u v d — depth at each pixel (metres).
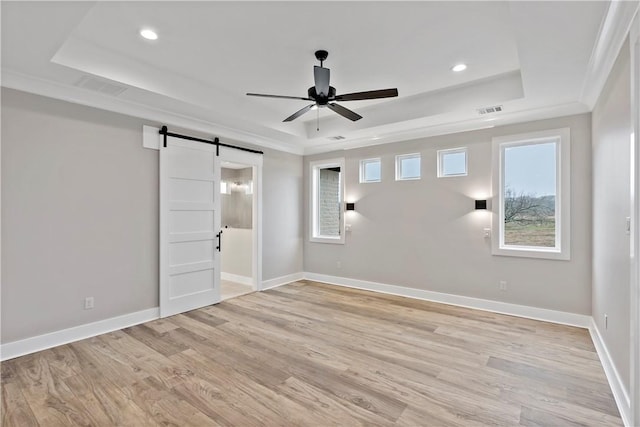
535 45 2.38
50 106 3.14
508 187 4.30
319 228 6.39
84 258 3.38
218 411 2.15
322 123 5.25
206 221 4.55
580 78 2.96
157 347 3.15
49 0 1.92
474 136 4.44
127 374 2.62
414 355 2.98
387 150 5.26
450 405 2.21
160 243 4.02
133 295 3.78
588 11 1.97
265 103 4.46
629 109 2.06
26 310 3.00
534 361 2.85
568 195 3.77
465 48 2.97
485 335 3.46
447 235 4.67
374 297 5.00
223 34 2.74
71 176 3.28
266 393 2.36
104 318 3.53
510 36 2.75
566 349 3.09
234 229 6.32
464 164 4.61
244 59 3.20
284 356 2.96
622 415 2.09
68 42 2.77
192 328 3.68
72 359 2.88
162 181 4.02
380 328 3.67
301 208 6.30
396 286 5.17
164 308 4.05
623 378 2.18
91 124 3.42
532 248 4.10
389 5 2.34
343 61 3.23
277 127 4.85
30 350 3.01
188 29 2.66
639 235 1.85
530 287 4.04
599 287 3.11
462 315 4.12
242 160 5.09
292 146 5.91
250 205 6.10
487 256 4.34
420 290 4.92
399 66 3.33
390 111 4.52
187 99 3.65
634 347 1.87
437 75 3.56
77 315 3.33
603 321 2.88
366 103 4.49
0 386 2.43
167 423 2.02
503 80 3.61
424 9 2.39
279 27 2.63
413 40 2.83
